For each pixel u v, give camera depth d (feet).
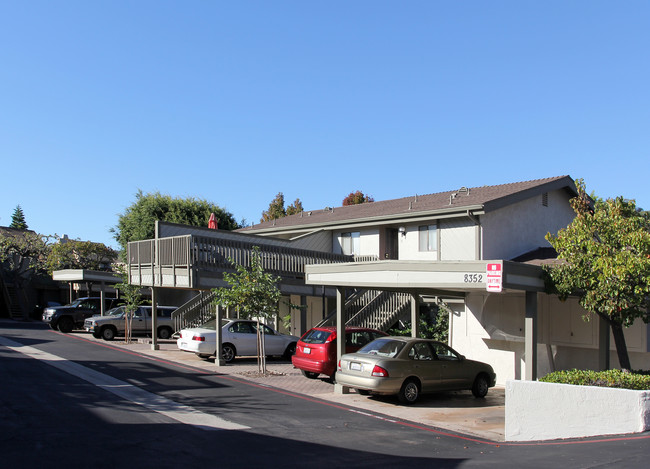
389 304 69.56
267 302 57.36
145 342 85.35
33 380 45.83
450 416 39.75
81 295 152.05
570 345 52.03
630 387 32.04
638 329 47.19
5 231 149.79
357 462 26.21
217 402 40.11
